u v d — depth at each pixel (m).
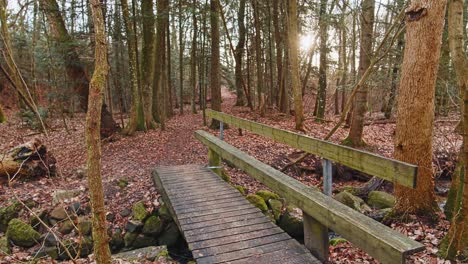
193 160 8.51
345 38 15.98
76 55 11.29
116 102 21.44
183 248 5.52
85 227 5.25
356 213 2.92
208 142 6.84
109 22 10.66
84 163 8.35
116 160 8.47
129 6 11.45
